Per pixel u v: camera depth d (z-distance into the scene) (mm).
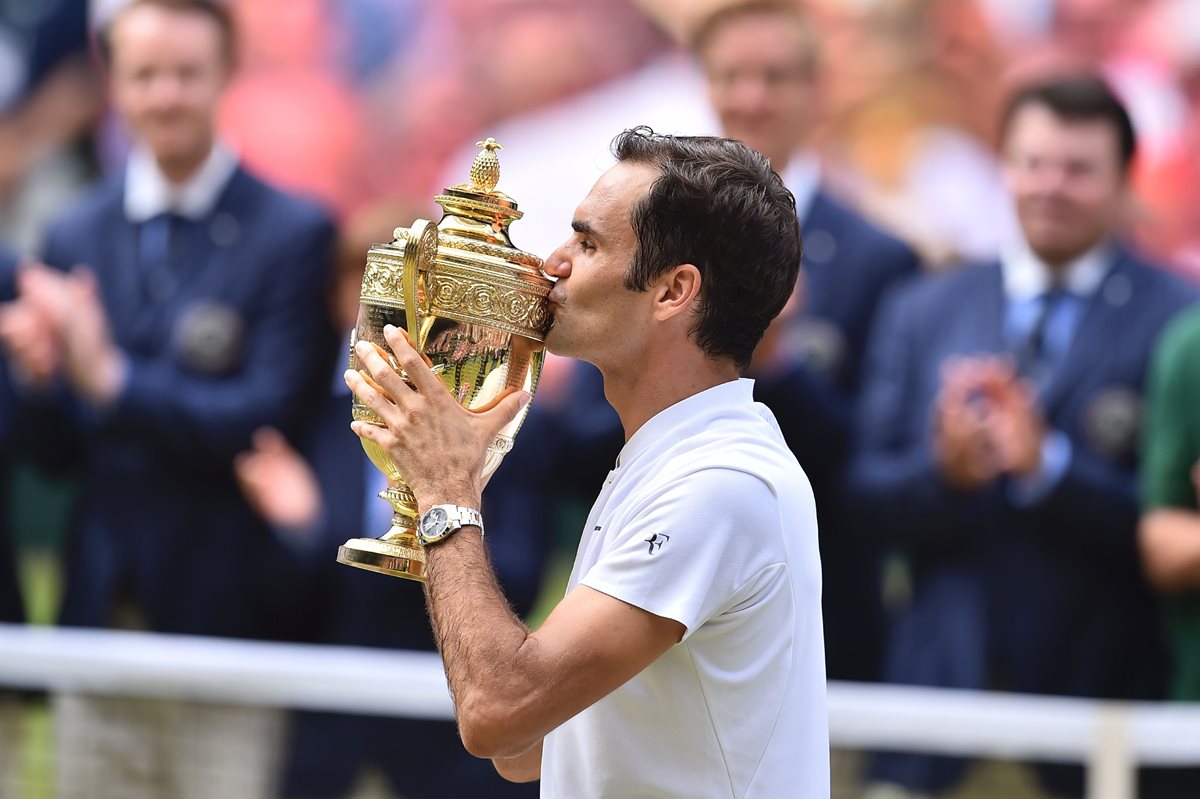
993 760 15461
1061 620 17375
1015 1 21781
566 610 7578
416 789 16047
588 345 8133
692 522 7594
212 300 19406
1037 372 18031
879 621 18078
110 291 19703
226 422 18922
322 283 19703
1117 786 15352
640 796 7777
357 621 18312
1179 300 18031
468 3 23375
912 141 21656
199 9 19891
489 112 23422
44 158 23781
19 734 16312
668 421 8102
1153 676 17391
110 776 16266
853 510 17953
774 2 19156
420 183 23297
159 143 19703
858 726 15617
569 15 23203
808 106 19250
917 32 21703
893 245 18922
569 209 23312
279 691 16172
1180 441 17438
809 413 17812
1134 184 21234
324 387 19609
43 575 21766
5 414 20062
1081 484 17391
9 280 20812
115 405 19141
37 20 23719
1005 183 19125
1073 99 18188
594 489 18047
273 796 16109
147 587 18953
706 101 22828
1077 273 18188
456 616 7508
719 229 7934
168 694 16266
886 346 18469
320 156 23141
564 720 7426
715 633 7711
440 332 8031
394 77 23312
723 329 8086
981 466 17391
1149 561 17406
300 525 18953
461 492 7812
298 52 23141
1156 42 21547
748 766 7750
